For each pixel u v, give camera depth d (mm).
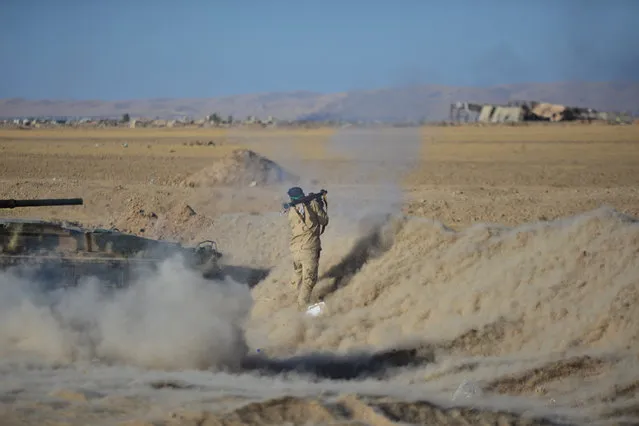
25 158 57031
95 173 47562
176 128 143375
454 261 18500
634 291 15547
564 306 15969
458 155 65438
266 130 116375
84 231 18000
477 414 12500
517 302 16469
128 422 11828
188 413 12266
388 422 12039
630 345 14703
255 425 11992
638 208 33312
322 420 12242
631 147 75375
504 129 119125
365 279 18969
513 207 33781
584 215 18344
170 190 37781
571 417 12500
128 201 33719
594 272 16531
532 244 18188
